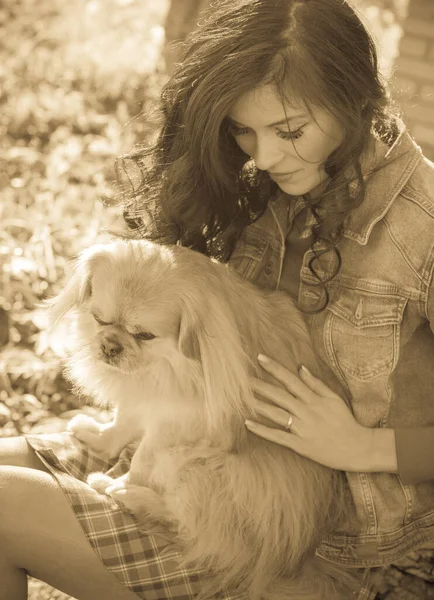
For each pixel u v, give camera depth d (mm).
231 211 3172
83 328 3266
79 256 3260
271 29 2578
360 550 3066
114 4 10266
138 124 6992
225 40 2641
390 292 2873
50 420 4422
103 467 3404
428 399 3068
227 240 3260
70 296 3221
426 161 2916
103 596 2887
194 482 3021
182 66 2863
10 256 5211
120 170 3686
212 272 3029
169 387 3090
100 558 2816
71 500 2836
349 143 2730
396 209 2846
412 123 6727
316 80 2586
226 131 2904
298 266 3281
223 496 3016
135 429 3412
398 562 3340
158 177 3186
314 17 2590
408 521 3055
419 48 6680
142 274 2984
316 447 2912
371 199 2863
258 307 3080
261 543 2982
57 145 6910
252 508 2990
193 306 2920
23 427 4398
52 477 2896
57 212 5742
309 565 3127
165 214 3135
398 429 2938
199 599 2881
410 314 2939
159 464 3158
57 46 8859
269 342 3049
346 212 2816
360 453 2902
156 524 2996
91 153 6719
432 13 6617
